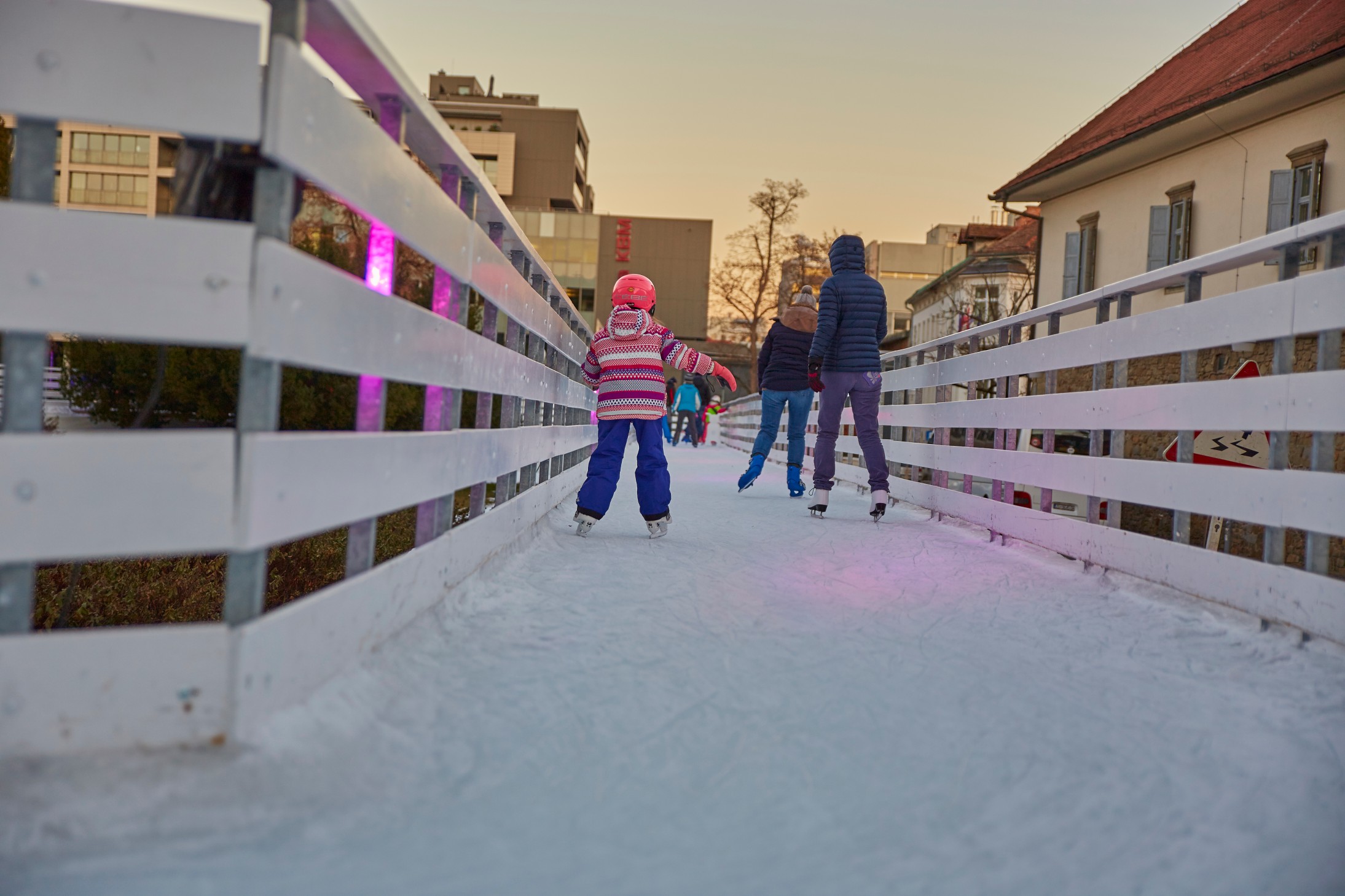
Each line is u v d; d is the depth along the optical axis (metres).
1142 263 23.86
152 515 2.00
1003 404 6.79
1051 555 5.77
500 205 4.59
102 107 1.96
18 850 1.72
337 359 2.54
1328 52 16.66
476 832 1.95
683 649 3.46
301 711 2.34
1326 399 3.42
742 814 2.09
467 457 4.11
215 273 2.03
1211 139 21.34
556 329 7.05
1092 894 1.75
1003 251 43.44
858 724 2.70
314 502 2.44
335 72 2.79
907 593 4.66
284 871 1.73
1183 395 4.45
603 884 1.75
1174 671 3.31
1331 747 2.55
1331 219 3.32
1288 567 3.66
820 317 7.77
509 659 3.24
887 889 1.76
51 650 1.97
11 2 1.91
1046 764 2.42
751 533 6.77
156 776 1.95
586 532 6.28
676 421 28.80
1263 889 1.78
